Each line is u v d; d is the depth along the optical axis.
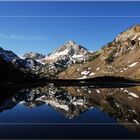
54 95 102.44
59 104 70.31
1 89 134.50
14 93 110.12
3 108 61.69
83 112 53.56
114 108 58.91
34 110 58.06
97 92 111.69
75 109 58.66
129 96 88.50
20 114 52.00
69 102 75.19
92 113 51.88
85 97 89.75
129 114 49.81
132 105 63.84
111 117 46.66
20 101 78.44
